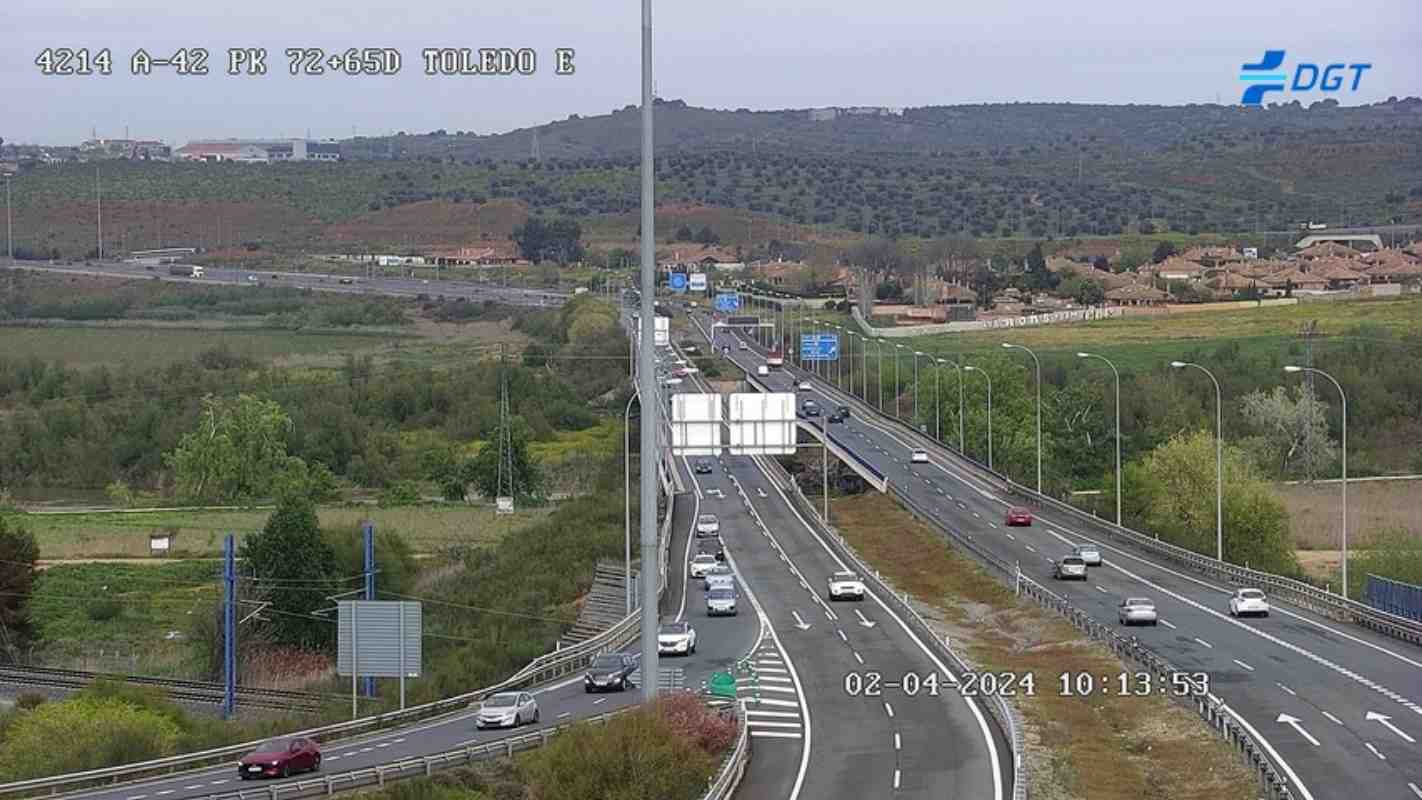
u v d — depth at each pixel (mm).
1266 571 103188
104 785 49531
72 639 89938
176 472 144750
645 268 40500
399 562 98375
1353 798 43156
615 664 63969
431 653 79500
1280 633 71688
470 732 55844
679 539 112250
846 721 55438
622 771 41562
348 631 62969
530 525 118938
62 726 57250
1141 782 48375
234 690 69625
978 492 131750
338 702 67812
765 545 109500
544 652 75375
